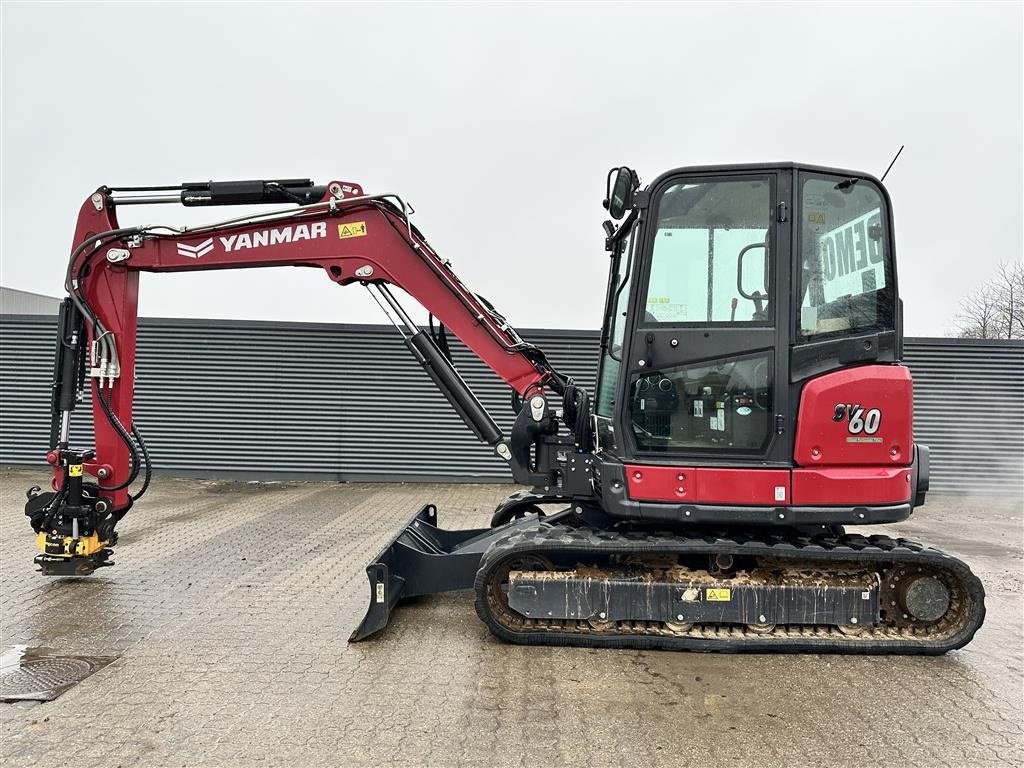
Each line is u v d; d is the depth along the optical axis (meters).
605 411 4.82
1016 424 10.23
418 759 2.77
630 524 4.32
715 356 3.93
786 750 2.89
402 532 4.93
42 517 4.89
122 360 5.04
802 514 3.83
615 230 4.77
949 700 3.39
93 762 2.71
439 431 10.53
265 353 10.46
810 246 3.94
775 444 3.86
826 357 3.87
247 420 10.47
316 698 3.30
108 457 4.99
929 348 10.27
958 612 3.95
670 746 2.91
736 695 3.41
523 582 3.96
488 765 2.74
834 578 3.95
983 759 2.85
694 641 3.91
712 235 3.97
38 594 4.89
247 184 4.92
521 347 4.78
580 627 4.03
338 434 10.50
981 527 8.17
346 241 4.88
